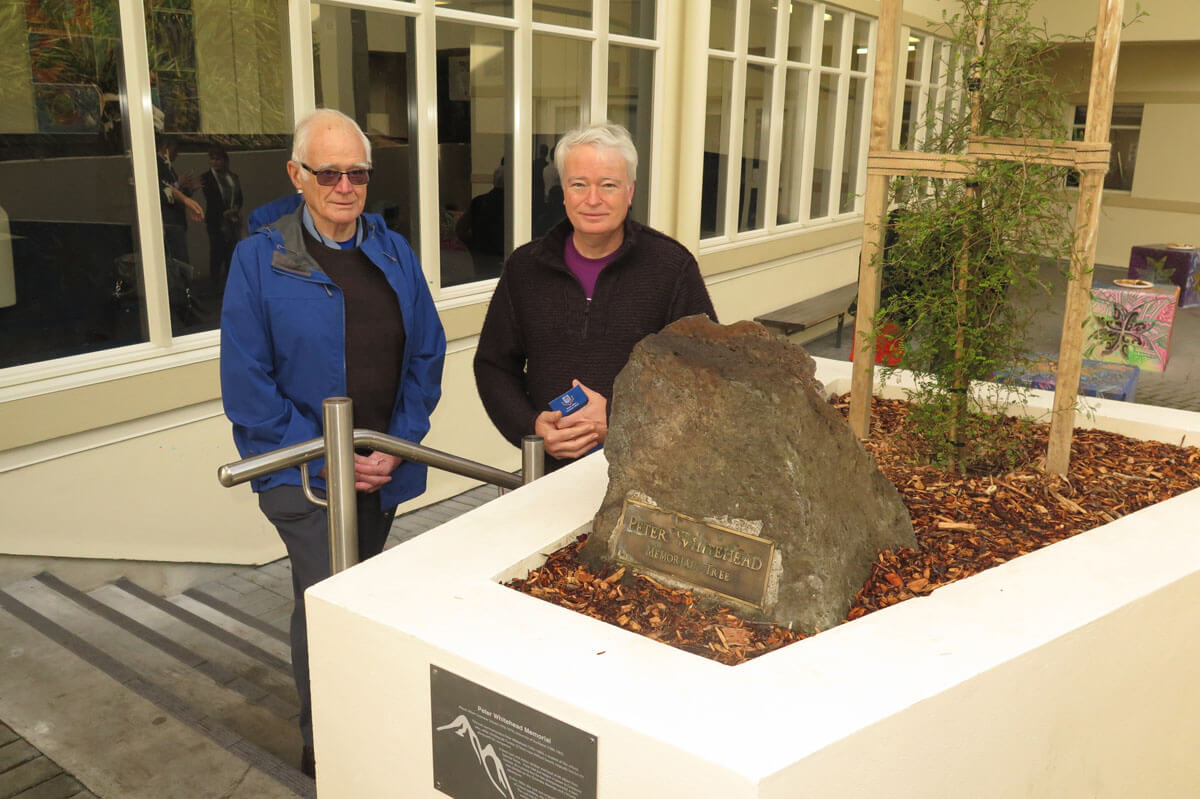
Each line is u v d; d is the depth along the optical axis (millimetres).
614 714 1674
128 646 3752
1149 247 13375
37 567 4230
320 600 2119
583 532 2504
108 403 4293
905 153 3082
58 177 4102
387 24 5406
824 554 2121
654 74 7566
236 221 4840
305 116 2771
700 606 2182
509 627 1980
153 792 2559
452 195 5980
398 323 2951
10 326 4031
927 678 1793
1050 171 2838
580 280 2926
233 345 2736
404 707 2023
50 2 3977
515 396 3043
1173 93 15719
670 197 8031
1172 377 9547
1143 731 2346
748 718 1663
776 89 9461
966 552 2451
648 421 2277
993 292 2949
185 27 4465
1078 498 2855
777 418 2113
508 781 1865
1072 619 2033
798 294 10898
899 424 3582
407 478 3137
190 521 4824
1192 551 2398
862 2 10656
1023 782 2025
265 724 3285
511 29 6156
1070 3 14305
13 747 2750
